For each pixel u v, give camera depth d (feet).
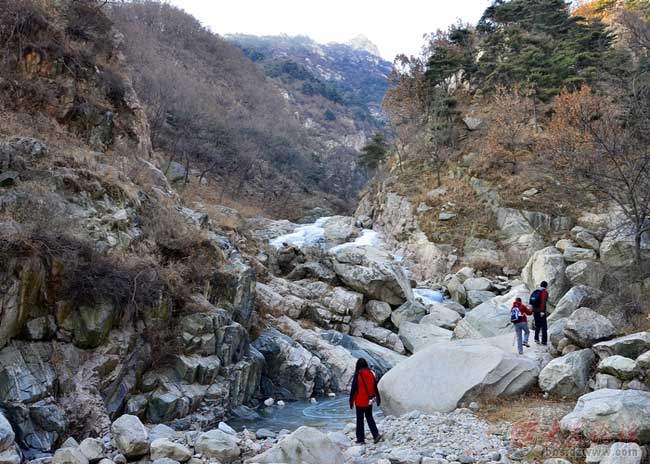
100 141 68.85
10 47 64.28
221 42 378.73
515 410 35.09
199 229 64.59
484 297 89.30
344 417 46.96
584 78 126.62
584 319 41.55
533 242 101.40
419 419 35.50
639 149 75.15
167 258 53.93
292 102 416.87
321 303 79.46
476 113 140.67
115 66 84.28
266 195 201.77
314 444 26.94
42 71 66.08
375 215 141.79
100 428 34.94
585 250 83.97
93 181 49.90
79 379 36.45
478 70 156.66
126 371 40.55
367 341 74.49
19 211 40.16
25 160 45.80
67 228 41.39
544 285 48.49
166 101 193.36
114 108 77.61
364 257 85.61
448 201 118.62
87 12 80.53
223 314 50.57
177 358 44.01
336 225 132.77
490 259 104.58
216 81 322.75
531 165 114.11
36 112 61.93
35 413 32.04
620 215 88.38
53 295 37.29
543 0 173.99
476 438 30.71
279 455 26.37
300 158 255.91
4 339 33.78
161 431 34.65
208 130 204.64
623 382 34.12
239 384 48.65
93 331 38.29
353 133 414.41
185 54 322.14
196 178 167.53
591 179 85.66
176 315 47.37
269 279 80.84
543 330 47.39
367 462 28.25
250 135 239.71
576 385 36.96
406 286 87.56
